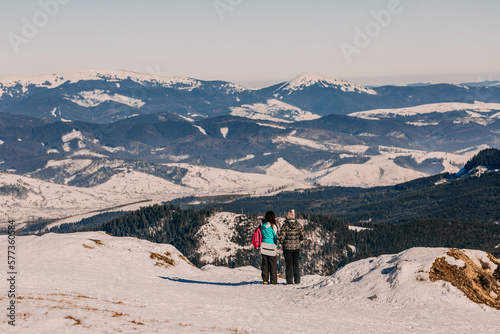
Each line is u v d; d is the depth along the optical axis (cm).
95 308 1742
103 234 4528
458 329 1845
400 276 2367
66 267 3203
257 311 2105
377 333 1750
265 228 3100
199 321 1705
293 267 3030
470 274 2322
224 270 4038
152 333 1387
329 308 2252
